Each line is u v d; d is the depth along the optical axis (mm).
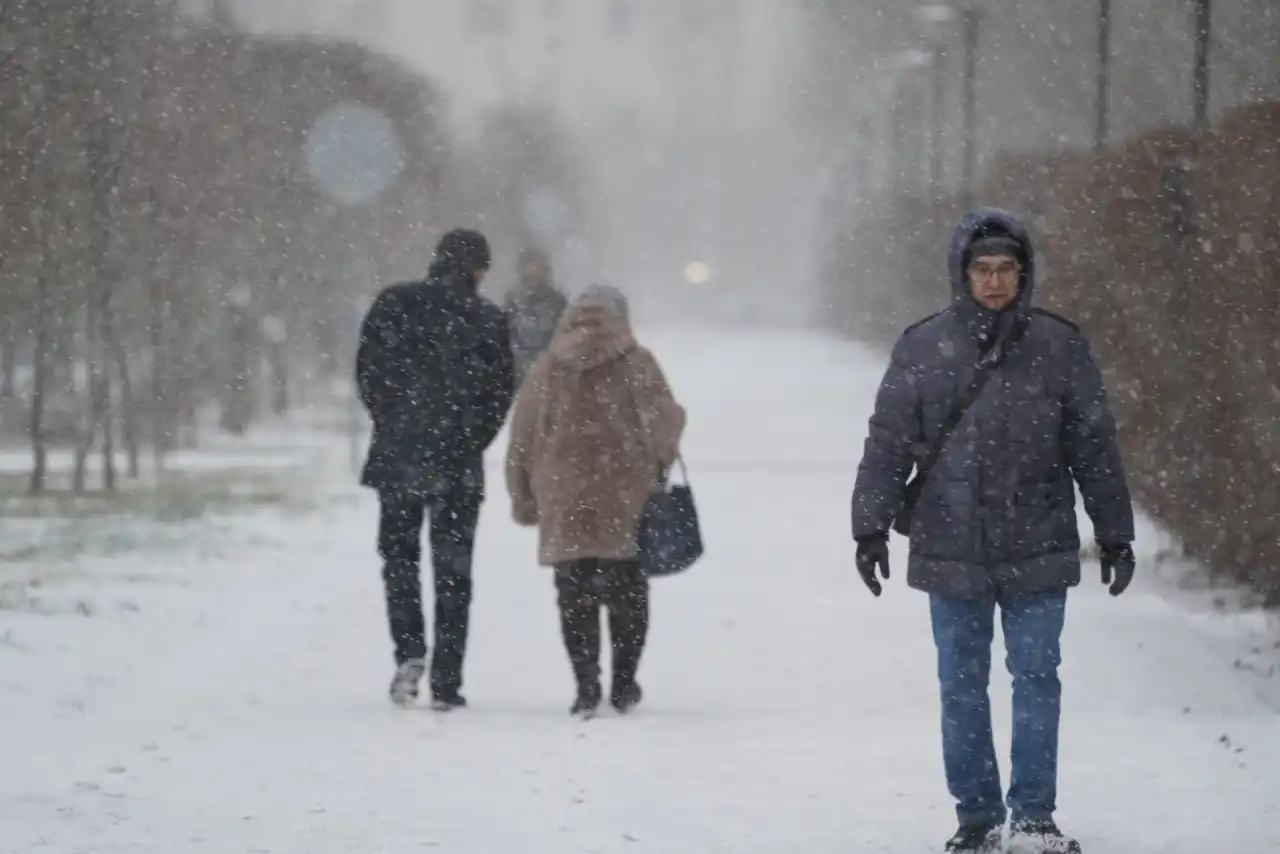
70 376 89812
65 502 72312
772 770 27391
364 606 46906
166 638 40938
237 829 23734
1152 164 51156
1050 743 22312
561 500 33562
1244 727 30672
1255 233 42656
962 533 22375
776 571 53719
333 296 145000
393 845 22875
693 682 36969
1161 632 41250
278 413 134375
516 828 23797
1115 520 22672
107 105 73500
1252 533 44031
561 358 34062
